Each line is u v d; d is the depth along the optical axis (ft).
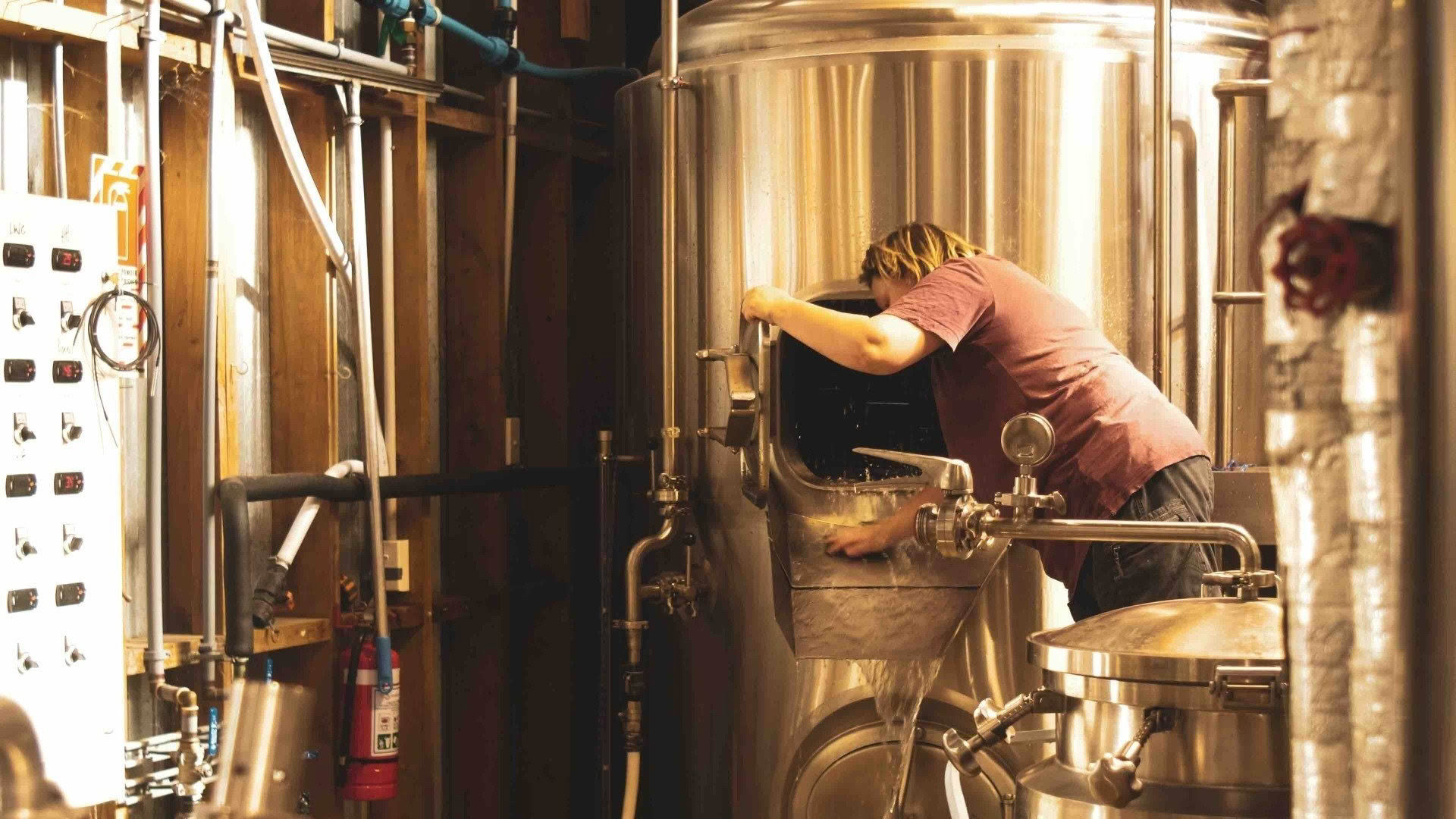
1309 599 1.57
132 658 7.25
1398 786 1.43
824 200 8.70
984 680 8.30
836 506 8.53
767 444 8.41
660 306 9.65
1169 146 8.45
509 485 10.00
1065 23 8.68
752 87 8.85
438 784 9.57
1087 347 7.48
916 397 9.46
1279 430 1.59
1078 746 4.32
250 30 7.59
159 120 7.92
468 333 10.39
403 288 9.43
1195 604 4.51
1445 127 1.35
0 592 6.11
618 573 10.43
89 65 7.20
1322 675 1.55
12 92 7.10
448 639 10.46
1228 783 4.00
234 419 7.91
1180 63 8.66
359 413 9.26
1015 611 8.32
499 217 10.28
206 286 7.79
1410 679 1.40
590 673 11.53
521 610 11.10
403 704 9.30
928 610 8.21
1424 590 1.38
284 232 8.71
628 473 10.26
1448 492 1.36
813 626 8.29
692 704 9.41
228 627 7.59
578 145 11.23
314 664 8.61
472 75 10.38
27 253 6.21
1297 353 1.55
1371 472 1.46
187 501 8.01
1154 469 7.11
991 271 7.53
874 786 8.46
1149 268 8.64
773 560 8.61
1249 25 9.04
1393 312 1.41
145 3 7.40
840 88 8.64
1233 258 8.84
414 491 9.01
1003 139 8.50
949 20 8.71
